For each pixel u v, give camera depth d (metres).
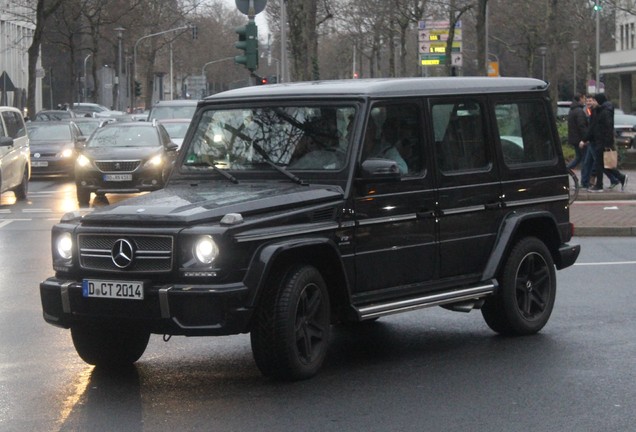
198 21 104.38
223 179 9.88
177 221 8.41
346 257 9.23
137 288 8.40
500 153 10.75
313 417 8.01
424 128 10.00
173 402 8.48
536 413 8.09
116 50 90.00
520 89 11.10
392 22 65.81
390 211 9.62
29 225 22.38
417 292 9.96
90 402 8.51
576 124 28.64
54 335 11.19
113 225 8.66
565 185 11.51
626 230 20.16
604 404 8.34
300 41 34.75
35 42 54.06
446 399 8.51
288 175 9.51
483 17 41.84
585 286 14.16
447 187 10.15
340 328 11.56
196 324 8.30
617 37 104.25
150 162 26.83
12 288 14.25
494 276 10.59
